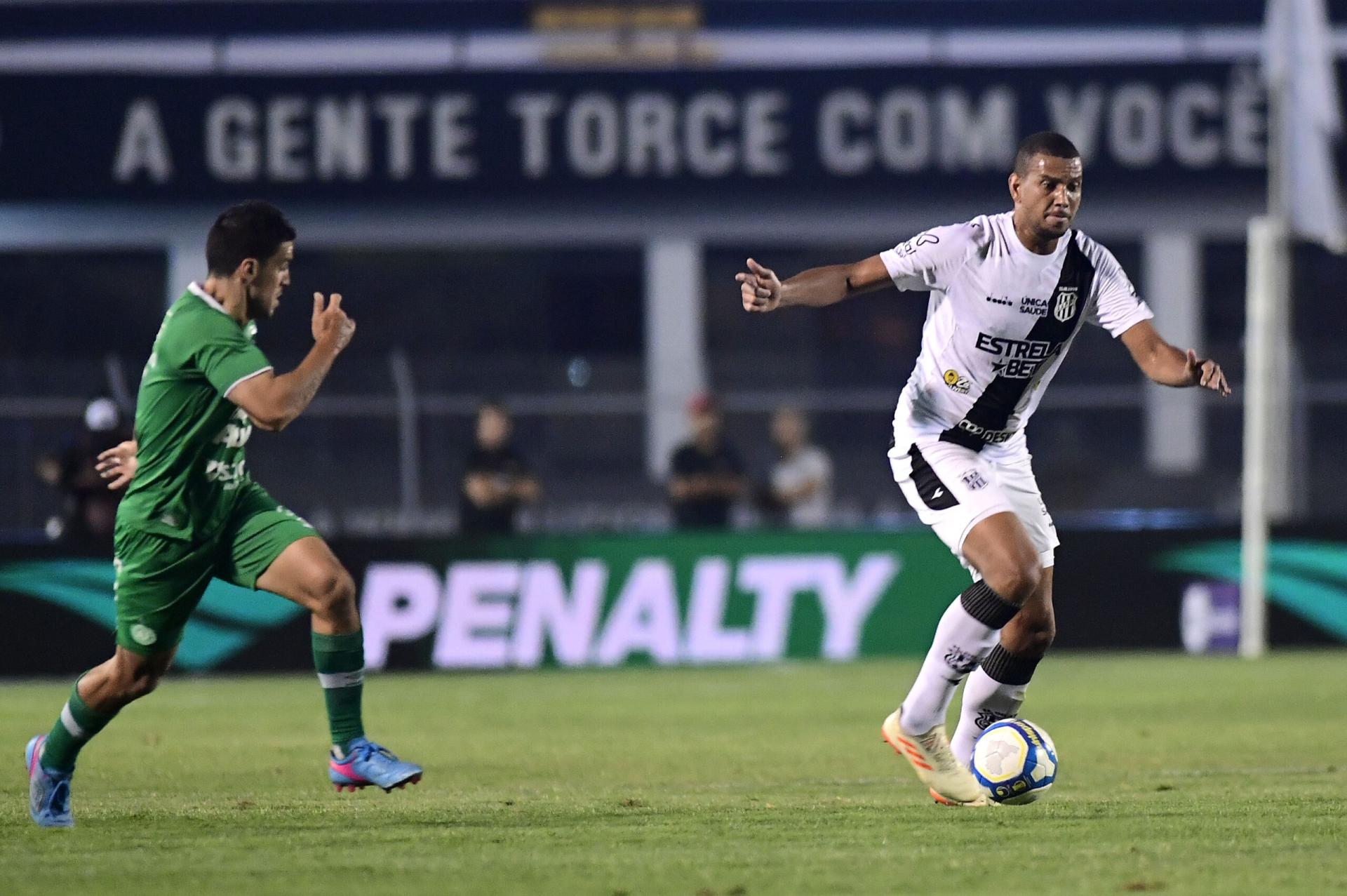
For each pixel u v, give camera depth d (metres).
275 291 19.84
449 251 86.94
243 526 20.00
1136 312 22.31
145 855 17.95
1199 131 79.50
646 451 69.94
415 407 58.94
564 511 69.62
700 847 18.45
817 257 85.69
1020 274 22.02
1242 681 45.69
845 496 73.00
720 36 83.69
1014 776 21.86
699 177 79.75
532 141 79.50
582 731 35.34
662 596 54.19
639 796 23.94
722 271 85.50
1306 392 58.00
